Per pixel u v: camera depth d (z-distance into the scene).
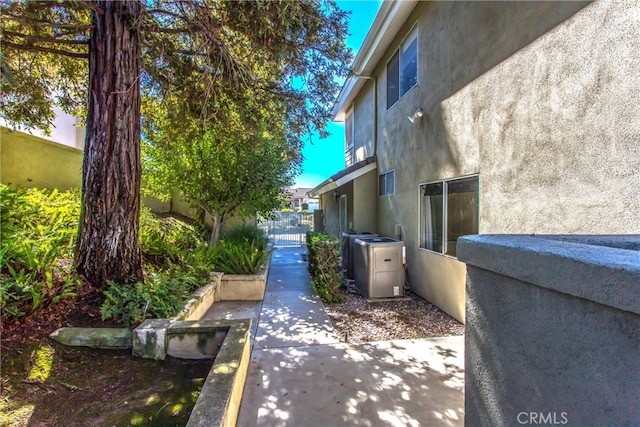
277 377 3.46
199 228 10.56
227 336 3.34
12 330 3.14
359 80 10.62
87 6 4.12
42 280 3.79
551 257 1.15
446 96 5.53
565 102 3.22
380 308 6.00
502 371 1.43
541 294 1.22
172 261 6.29
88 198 4.35
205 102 5.53
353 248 8.05
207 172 8.28
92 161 4.36
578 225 3.08
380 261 6.55
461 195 5.16
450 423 2.74
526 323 1.30
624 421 0.91
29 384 2.62
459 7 5.14
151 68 5.66
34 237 4.63
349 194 10.27
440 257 5.79
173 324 3.50
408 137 7.14
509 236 1.73
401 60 7.65
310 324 5.13
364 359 3.89
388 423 2.73
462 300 5.14
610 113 2.77
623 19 2.65
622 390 0.92
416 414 2.85
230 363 2.80
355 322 5.27
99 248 4.30
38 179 8.51
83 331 3.38
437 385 3.31
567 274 1.09
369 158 9.56
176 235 7.94
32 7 4.27
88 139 4.41
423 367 3.69
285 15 4.41
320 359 3.88
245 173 8.42
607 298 0.95
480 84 4.61
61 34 5.14
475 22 4.73
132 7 4.48
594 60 2.91
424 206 6.44
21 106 6.10
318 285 6.77
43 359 2.93
